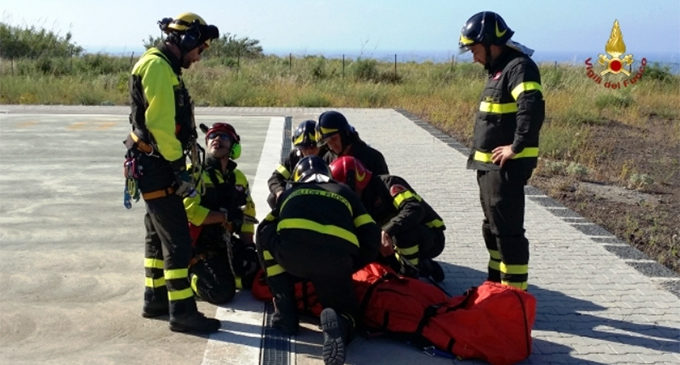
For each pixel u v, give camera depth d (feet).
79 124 49.24
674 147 44.34
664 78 84.12
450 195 28.89
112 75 82.53
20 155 36.55
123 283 18.15
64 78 78.38
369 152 18.80
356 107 64.28
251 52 153.48
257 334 15.24
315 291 15.29
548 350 14.65
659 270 19.97
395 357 14.15
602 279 19.10
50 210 25.43
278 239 14.79
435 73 95.71
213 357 14.08
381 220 17.60
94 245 21.31
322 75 91.45
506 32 15.81
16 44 128.77
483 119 16.22
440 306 15.02
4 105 62.44
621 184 33.01
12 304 16.63
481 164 16.21
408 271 17.65
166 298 15.98
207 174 17.46
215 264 17.02
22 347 14.40
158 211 14.66
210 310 16.48
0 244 21.25
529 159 15.64
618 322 16.17
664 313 16.74
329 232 14.33
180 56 14.71
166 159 14.12
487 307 14.10
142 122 14.49
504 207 15.93
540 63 98.17
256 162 34.50
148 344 14.65
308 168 15.43
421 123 51.52
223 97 65.46
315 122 19.04
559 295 17.84
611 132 50.26
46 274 18.70
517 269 16.30
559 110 57.21
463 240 22.57
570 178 33.71
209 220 16.79
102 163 34.50
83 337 14.94
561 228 24.23
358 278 16.37
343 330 13.39
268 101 65.51
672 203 29.43
